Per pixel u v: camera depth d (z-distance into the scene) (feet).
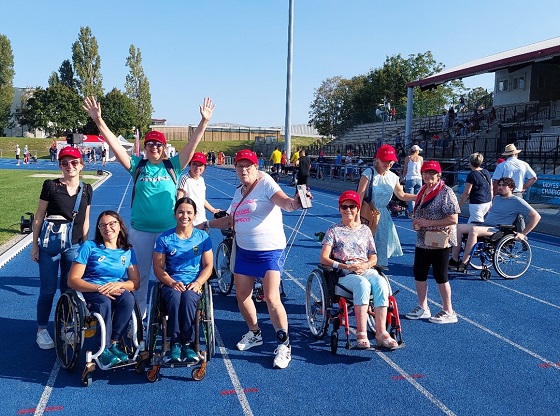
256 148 239.30
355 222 18.51
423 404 13.82
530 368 16.21
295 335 18.81
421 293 20.61
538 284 26.25
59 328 15.61
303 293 24.17
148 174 17.57
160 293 15.47
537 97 100.99
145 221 17.62
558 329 19.79
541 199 51.57
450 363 16.52
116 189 79.30
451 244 19.77
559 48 66.95
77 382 14.94
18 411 13.26
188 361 14.89
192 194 22.71
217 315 20.88
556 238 40.04
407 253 33.86
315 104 226.38
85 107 17.17
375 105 196.65
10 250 31.12
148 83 296.10
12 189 70.95
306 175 70.49
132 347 15.60
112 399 13.94
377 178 20.24
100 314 14.80
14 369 15.75
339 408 13.56
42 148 234.58
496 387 14.87
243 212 16.25
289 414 13.24
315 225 45.11
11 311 21.07
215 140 294.46
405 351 17.44
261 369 15.93
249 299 17.17
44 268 16.81
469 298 23.75
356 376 15.49
